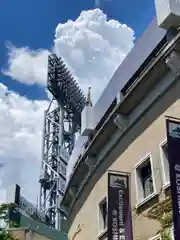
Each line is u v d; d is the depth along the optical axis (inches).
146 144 758.5
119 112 825.5
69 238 1147.3
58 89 2903.5
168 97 714.8
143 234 703.1
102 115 968.9
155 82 749.3
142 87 765.9
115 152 866.1
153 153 729.6
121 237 718.5
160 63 713.0
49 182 2516.0
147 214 703.7
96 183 952.3
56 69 2938.0
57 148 2699.3
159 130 725.3
